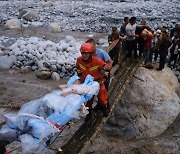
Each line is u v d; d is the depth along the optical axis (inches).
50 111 187.9
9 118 173.8
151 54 464.4
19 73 503.8
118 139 358.3
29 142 166.9
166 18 733.3
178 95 432.8
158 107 378.9
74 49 545.3
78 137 241.1
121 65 384.5
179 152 332.5
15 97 426.3
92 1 935.0
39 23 749.3
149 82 398.0
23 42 574.6
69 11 825.5
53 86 458.3
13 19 741.3
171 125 370.0
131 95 382.6
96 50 240.4
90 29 708.7
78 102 197.6
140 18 736.3
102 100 237.5
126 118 373.1
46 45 554.6
